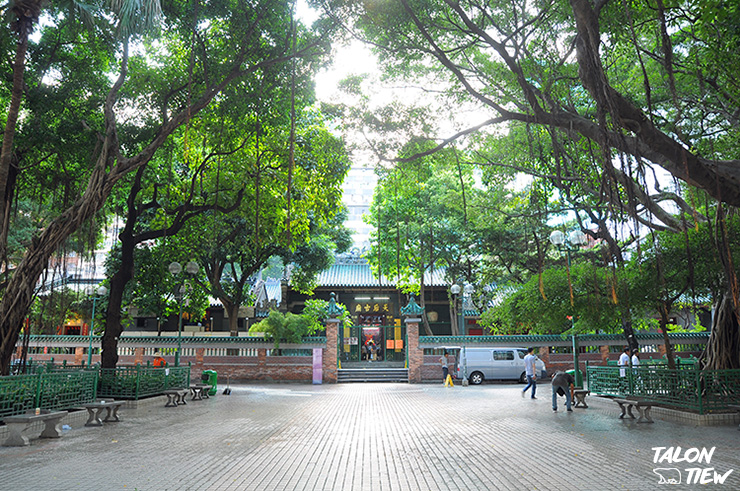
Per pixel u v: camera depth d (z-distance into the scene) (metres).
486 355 27.05
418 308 29.20
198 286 29.69
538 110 9.77
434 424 12.41
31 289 12.66
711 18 7.65
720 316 14.10
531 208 19.55
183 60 16.64
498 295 31.34
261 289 35.06
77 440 10.09
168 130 14.70
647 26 10.61
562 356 29.00
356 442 9.95
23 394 11.07
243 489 6.55
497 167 17.91
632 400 13.26
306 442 9.93
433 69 14.12
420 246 30.66
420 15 11.54
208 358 28.56
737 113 12.03
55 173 17.47
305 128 19.08
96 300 30.95
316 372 27.50
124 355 29.50
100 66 16.81
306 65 15.66
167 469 7.59
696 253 11.61
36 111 14.69
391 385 26.53
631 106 8.25
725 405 12.45
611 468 7.64
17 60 10.67
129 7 11.66
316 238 32.25
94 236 16.62
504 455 8.66
